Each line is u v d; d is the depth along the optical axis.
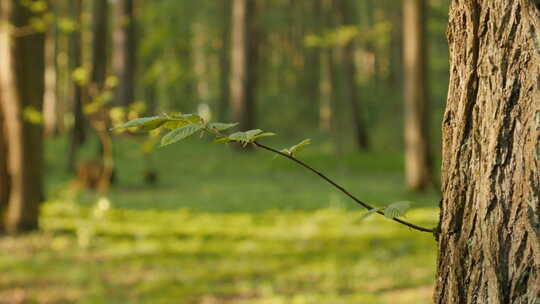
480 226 1.62
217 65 52.78
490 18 1.61
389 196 16.84
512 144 1.54
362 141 29.56
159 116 1.67
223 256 9.91
